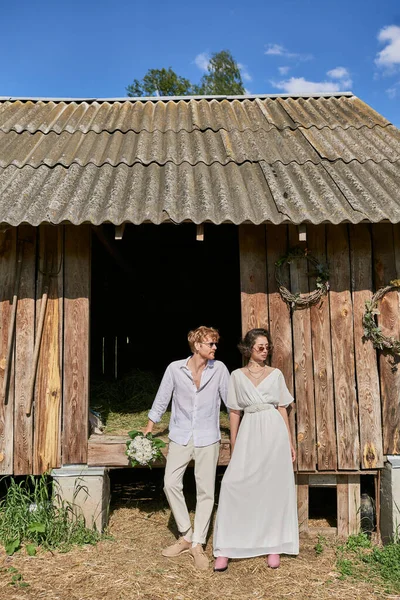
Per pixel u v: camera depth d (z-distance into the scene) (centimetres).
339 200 424
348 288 442
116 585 354
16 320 434
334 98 684
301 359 438
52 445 429
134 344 917
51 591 346
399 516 421
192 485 562
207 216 386
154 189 432
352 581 369
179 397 404
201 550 390
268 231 443
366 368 439
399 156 509
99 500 425
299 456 434
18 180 448
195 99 683
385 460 437
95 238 585
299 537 443
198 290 931
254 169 479
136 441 415
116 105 666
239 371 404
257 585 360
